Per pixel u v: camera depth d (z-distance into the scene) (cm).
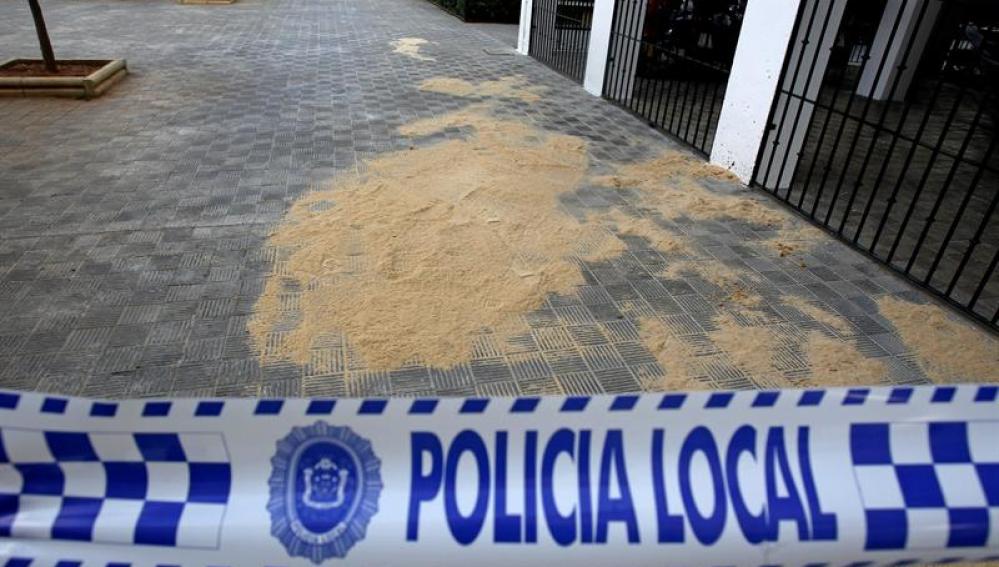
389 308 328
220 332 304
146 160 511
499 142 600
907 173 591
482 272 368
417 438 170
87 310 314
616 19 747
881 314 352
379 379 280
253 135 586
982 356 319
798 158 516
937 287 383
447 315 326
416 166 525
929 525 167
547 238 415
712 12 941
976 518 168
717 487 170
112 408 166
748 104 523
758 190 525
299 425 169
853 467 171
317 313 321
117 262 357
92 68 748
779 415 173
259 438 169
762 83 504
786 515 167
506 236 413
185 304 323
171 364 281
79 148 530
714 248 418
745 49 520
